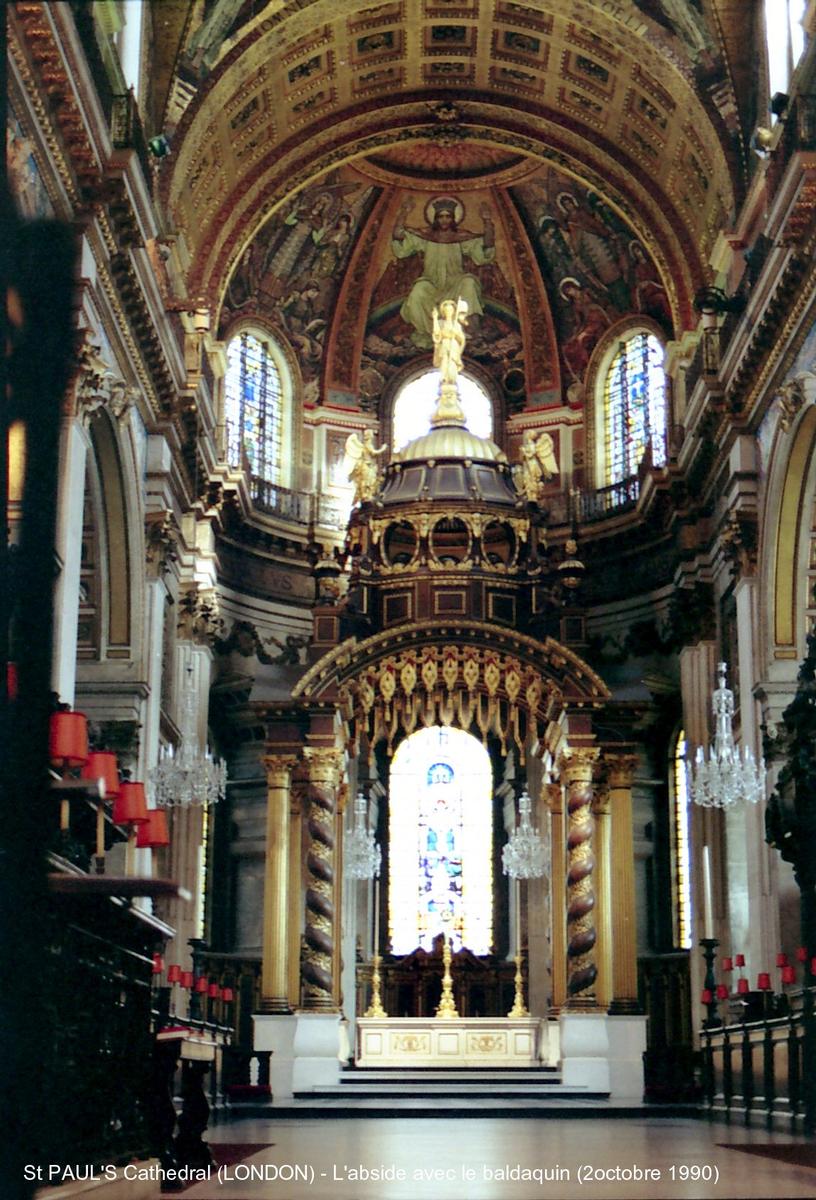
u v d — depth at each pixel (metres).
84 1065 8.79
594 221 36.47
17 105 16.31
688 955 32.75
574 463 37.91
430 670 27.88
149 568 25.94
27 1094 2.52
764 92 27.67
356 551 33.22
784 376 24.95
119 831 13.66
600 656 35.69
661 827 34.81
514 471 36.19
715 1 28.19
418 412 39.31
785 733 25.23
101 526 24.89
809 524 25.67
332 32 30.84
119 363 23.61
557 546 36.47
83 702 24.77
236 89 30.09
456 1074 27.80
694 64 29.28
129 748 24.61
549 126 33.81
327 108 33.47
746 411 27.36
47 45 15.73
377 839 37.66
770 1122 19.86
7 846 2.47
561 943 29.72
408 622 30.22
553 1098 25.55
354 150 34.12
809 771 22.03
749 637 26.98
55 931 7.76
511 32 31.86
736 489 27.20
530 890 34.75
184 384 27.91
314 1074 26.16
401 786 38.03
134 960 10.73
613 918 27.92
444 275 39.06
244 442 35.94
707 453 29.64
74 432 18.72
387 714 28.52
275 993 27.17
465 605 31.77
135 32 22.31
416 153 36.56
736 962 26.78
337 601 29.94
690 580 31.44
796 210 21.98
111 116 20.05
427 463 33.69
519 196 37.41
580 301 38.00
